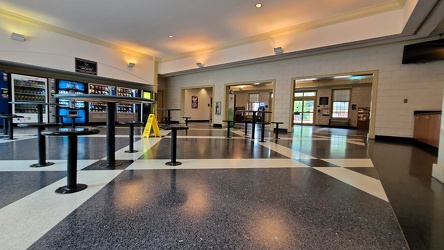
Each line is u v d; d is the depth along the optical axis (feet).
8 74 20.26
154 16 19.20
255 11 17.87
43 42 21.53
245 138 18.03
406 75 18.24
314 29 20.11
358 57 20.34
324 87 43.60
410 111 18.12
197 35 24.08
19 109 21.39
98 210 4.54
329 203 5.24
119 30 22.86
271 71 26.30
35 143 12.59
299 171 8.07
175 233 3.77
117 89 29.84
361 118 38.70
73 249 3.25
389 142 17.76
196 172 7.56
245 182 6.64
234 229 3.96
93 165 8.12
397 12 16.10
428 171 8.41
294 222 4.28
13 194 5.24
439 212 4.85
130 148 10.87
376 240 3.73
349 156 11.28
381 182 6.95
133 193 5.51
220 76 31.48
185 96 40.29
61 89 24.31
